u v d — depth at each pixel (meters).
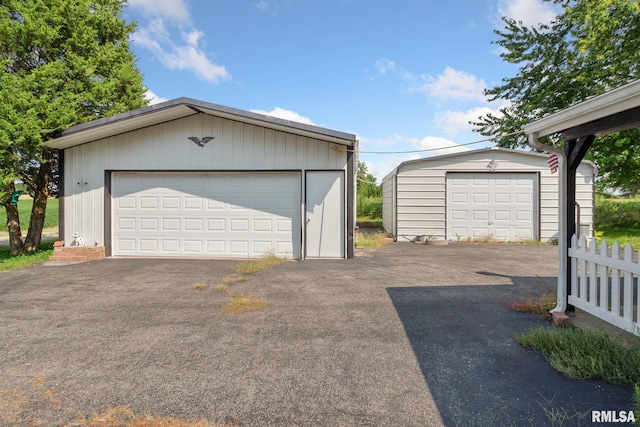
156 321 3.92
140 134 8.43
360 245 10.16
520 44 14.67
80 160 8.52
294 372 2.73
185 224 8.46
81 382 2.59
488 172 11.24
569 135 3.72
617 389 2.40
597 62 12.03
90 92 10.52
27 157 9.14
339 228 8.09
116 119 7.44
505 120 15.54
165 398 2.38
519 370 2.71
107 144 8.49
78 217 8.52
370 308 4.34
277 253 8.27
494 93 15.68
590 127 3.38
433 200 11.37
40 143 8.19
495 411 2.19
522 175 11.17
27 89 8.89
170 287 5.47
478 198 11.31
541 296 4.72
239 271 6.66
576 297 3.69
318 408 2.26
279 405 2.29
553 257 8.20
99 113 11.21
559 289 3.85
